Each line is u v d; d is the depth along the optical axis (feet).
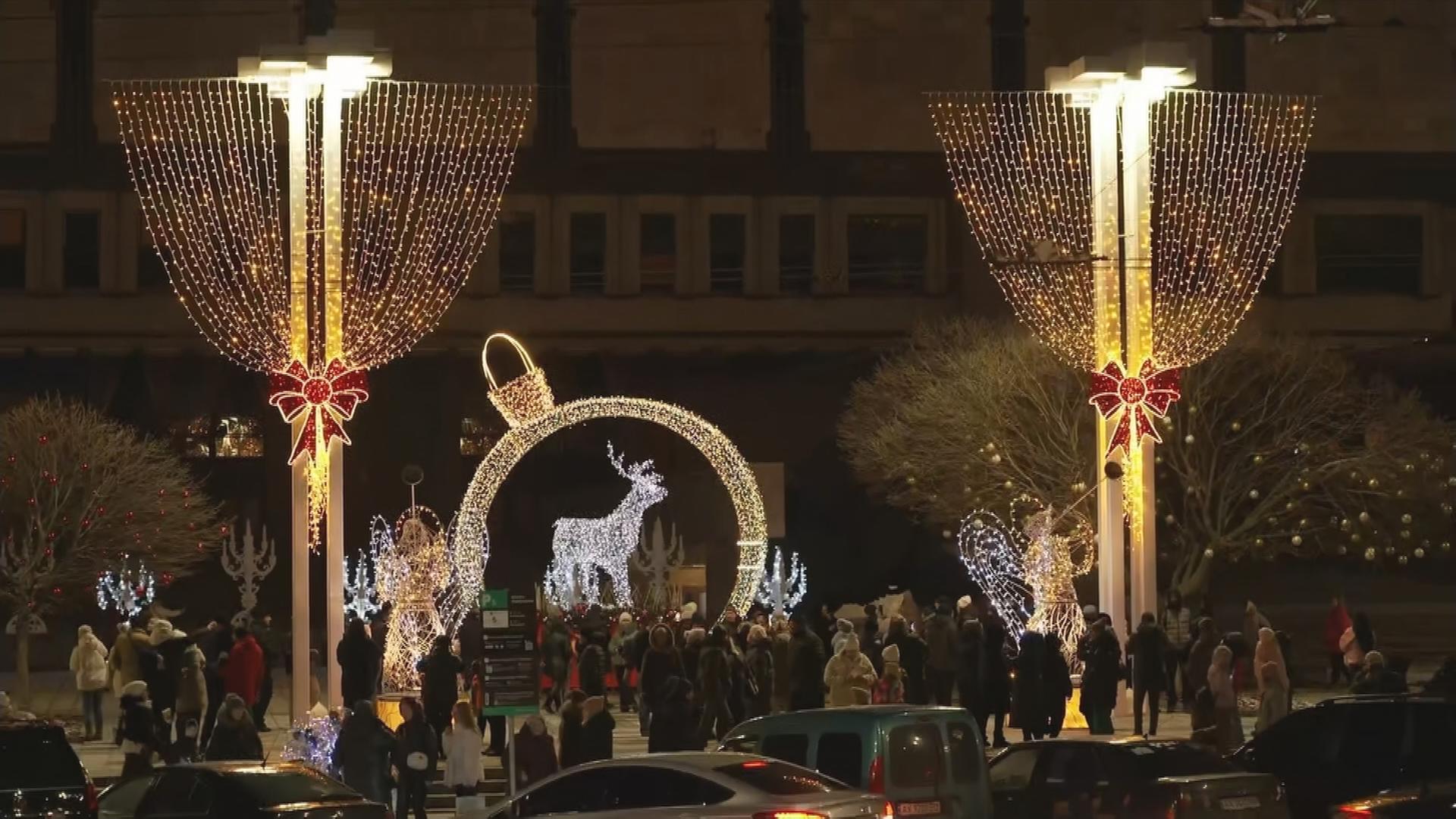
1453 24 204.64
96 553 144.25
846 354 204.23
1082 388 156.04
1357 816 52.90
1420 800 52.70
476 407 199.93
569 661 120.57
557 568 163.53
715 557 189.37
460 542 124.16
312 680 107.65
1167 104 169.07
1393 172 203.31
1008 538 153.58
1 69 194.29
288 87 109.29
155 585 160.66
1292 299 202.28
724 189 204.33
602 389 202.90
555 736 101.55
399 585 108.06
